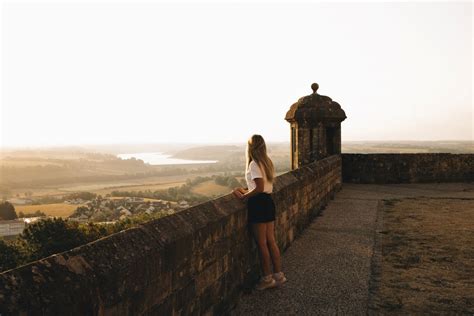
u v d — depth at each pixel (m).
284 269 6.08
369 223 9.08
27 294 2.03
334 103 14.02
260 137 5.18
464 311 4.63
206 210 4.25
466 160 15.91
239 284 4.93
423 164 15.97
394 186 15.30
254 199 5.16
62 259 2.36
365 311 4.66
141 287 2.89
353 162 16.23
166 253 3.23
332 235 8.09
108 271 2.55
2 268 28.06
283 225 7.04
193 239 3.71
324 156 13.77
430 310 4.67
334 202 11.83
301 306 4.78
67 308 2.20
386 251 6.96
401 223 9.01
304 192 8.67
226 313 4.50
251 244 5.36
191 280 3.68
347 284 5.47
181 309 3.49
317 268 6.12
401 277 5.72
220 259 4.34
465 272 5.86
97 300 2.43
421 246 7.19
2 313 1.86
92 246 2.63
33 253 29.69
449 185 15.31
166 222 3.51
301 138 13.83
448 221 9.11
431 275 5.77
